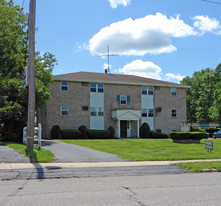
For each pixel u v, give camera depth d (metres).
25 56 23.17
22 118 18.73
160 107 35.56
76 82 31.89
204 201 6.22
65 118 30.98
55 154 13.70
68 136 29.19
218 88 49.22
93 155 13.96
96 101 32.56
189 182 8.77
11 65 22.72
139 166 11.57
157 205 5.82
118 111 32.00
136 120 34.12
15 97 19.50
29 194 6.66
